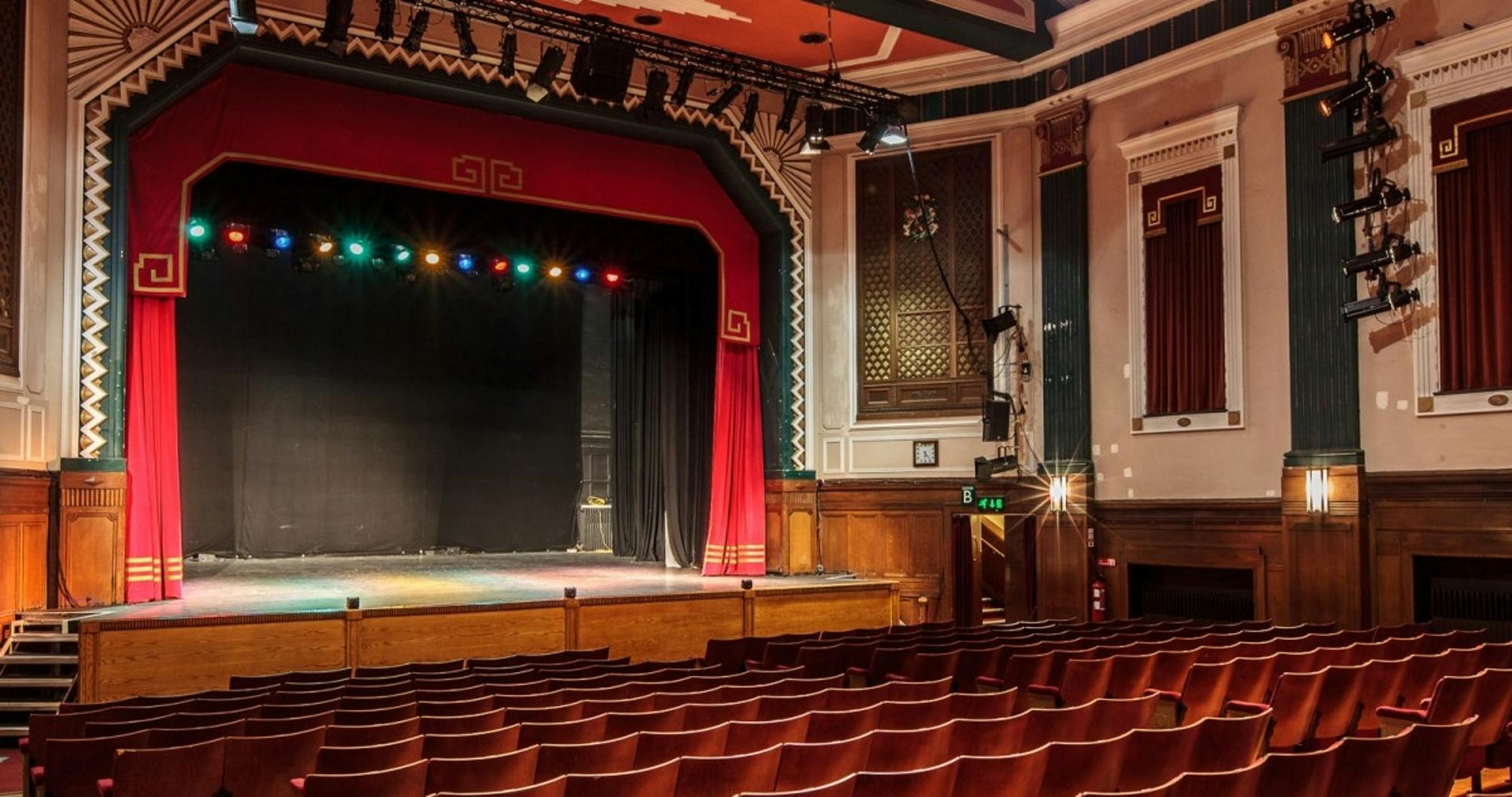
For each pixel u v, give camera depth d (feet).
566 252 52.24
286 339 61.31
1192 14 45.47
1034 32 49.37
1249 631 33.86
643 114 43.70
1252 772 14.49
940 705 20.77
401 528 64.23
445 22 46.29
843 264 55.06
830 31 47.37
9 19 37.01
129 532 40.55
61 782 18.20
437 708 21.63
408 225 48.62
